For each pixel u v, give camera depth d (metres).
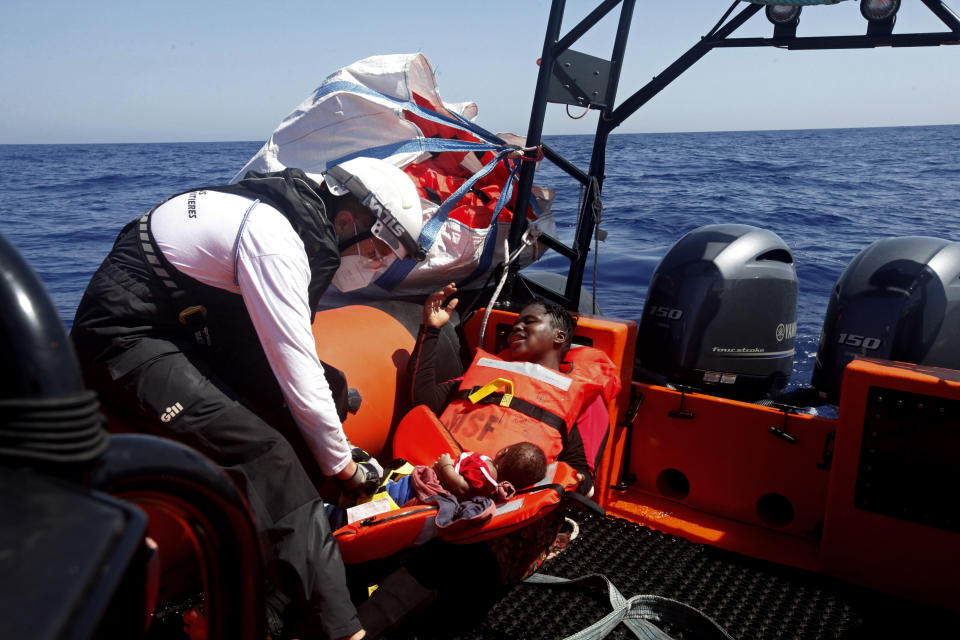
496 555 2.50
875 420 2.68
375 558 2.33
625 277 10.47
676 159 52.09
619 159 52.50
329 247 2.24
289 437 2.40
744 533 3.18
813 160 49.66
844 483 2.77
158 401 2.03
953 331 3.21
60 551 0.56
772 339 3.52
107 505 0.63
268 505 2.04
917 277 3.24
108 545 0.58
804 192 25.98
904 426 2.62
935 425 2.57
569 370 3.09
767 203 21.89
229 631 1.01
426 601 2.29
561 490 2.50
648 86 3.66
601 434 3.08
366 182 2.36
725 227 3.68
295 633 2.09
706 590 2.71
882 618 2.58
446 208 3.15
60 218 20.78
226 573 0.98
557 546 2.83
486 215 3.46
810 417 3.04
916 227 16.50
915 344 3.21
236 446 2.04
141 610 0.66
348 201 2.41
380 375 2.95
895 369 2.65
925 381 2.55
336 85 3.22
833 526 2.81
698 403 3.30
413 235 2.42
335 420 2.09
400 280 3.21
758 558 2.96
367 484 2.28
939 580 2.65
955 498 2.57
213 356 2.23
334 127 3.25
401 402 3.04
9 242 0.72
